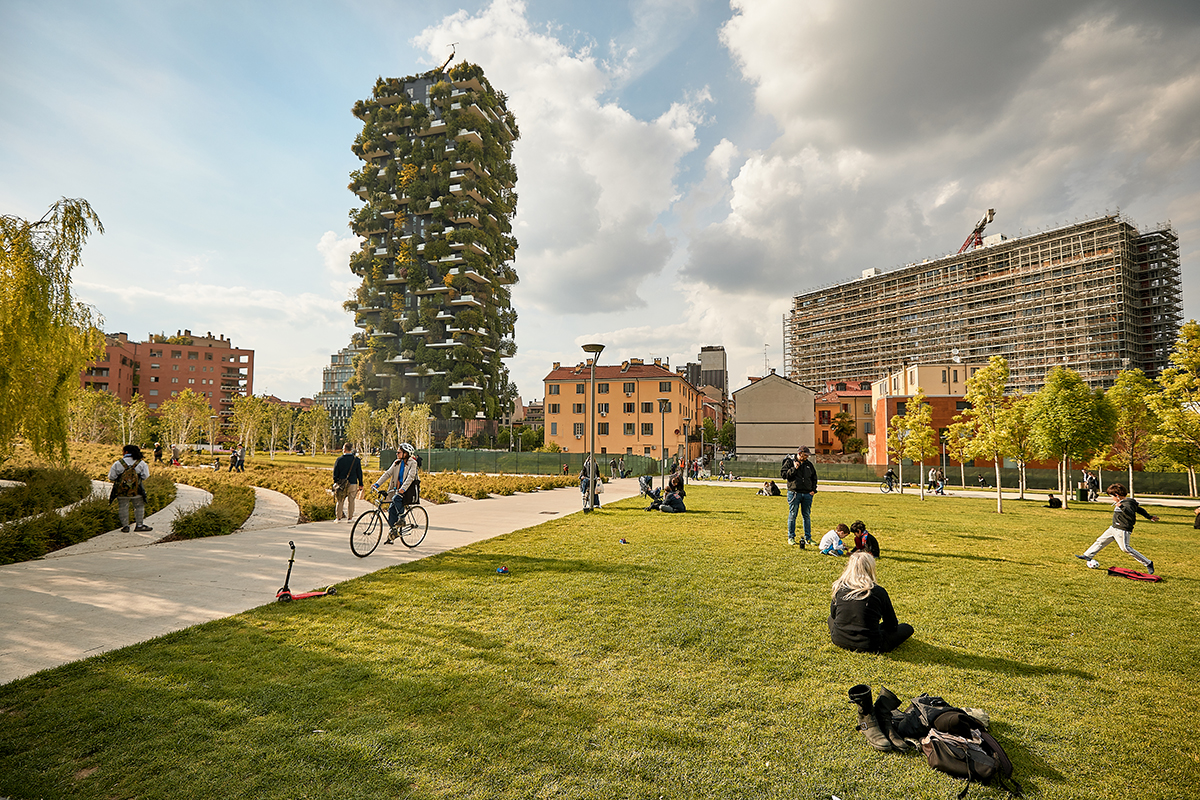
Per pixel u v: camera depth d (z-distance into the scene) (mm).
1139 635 5695
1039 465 44469
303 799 2850
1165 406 24469
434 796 2893
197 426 69000
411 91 131875
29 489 13852
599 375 72250
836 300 137125
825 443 83250
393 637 5238
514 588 7191
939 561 9883
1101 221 95250
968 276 111188
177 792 2873
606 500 22812
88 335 13227
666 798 2920
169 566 8227
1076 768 3242
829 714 3871
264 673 4344
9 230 11141
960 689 4316
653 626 5703
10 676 4195
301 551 9680
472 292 119938
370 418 105438
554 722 3670
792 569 8672
